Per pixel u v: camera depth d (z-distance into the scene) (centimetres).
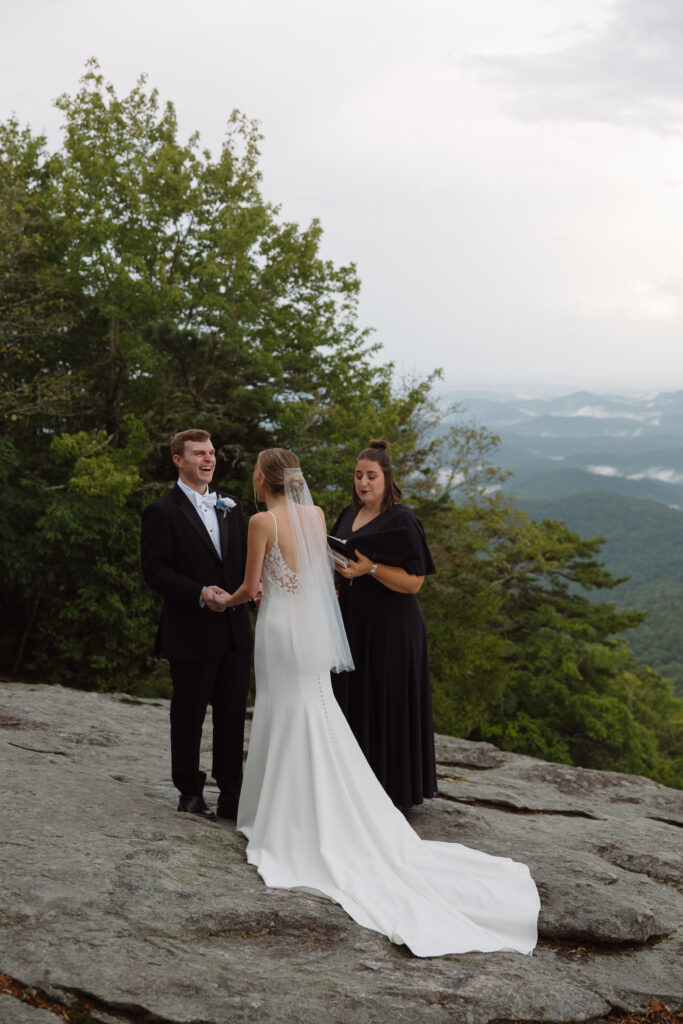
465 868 427
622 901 439
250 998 288
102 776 537
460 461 2506
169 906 344
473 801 664
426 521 2520
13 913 316
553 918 415
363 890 391
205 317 1995
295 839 415
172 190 2181
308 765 426
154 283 2070
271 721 439
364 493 516
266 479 450
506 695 3341
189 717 466
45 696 906
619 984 368
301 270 2270
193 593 451
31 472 2153
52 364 2308
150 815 445
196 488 474
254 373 2206
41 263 2191
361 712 509
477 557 2936
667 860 555
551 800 702
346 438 2077
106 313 2047
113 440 2273
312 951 337
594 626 3597
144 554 461
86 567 2017
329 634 439
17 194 2077
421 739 522
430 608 2417
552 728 3484
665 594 13950
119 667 2061
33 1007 272
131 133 2375
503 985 330
